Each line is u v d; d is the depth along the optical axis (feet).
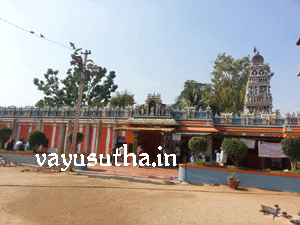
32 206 21.30
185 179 38.73
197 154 41.73
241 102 114.73
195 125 66.33
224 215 20.90
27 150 54.85
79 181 34.81
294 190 33.14
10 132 62.08
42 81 138.21
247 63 128.47
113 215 19.67
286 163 58.03
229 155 37.70
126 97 116.06
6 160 51.72
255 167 60.18
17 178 34.47
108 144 73.61
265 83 95.50
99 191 28.55
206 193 30.19
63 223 17.35
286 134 59.41
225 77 127.34
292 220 19.60
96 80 139.95
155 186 33.35
